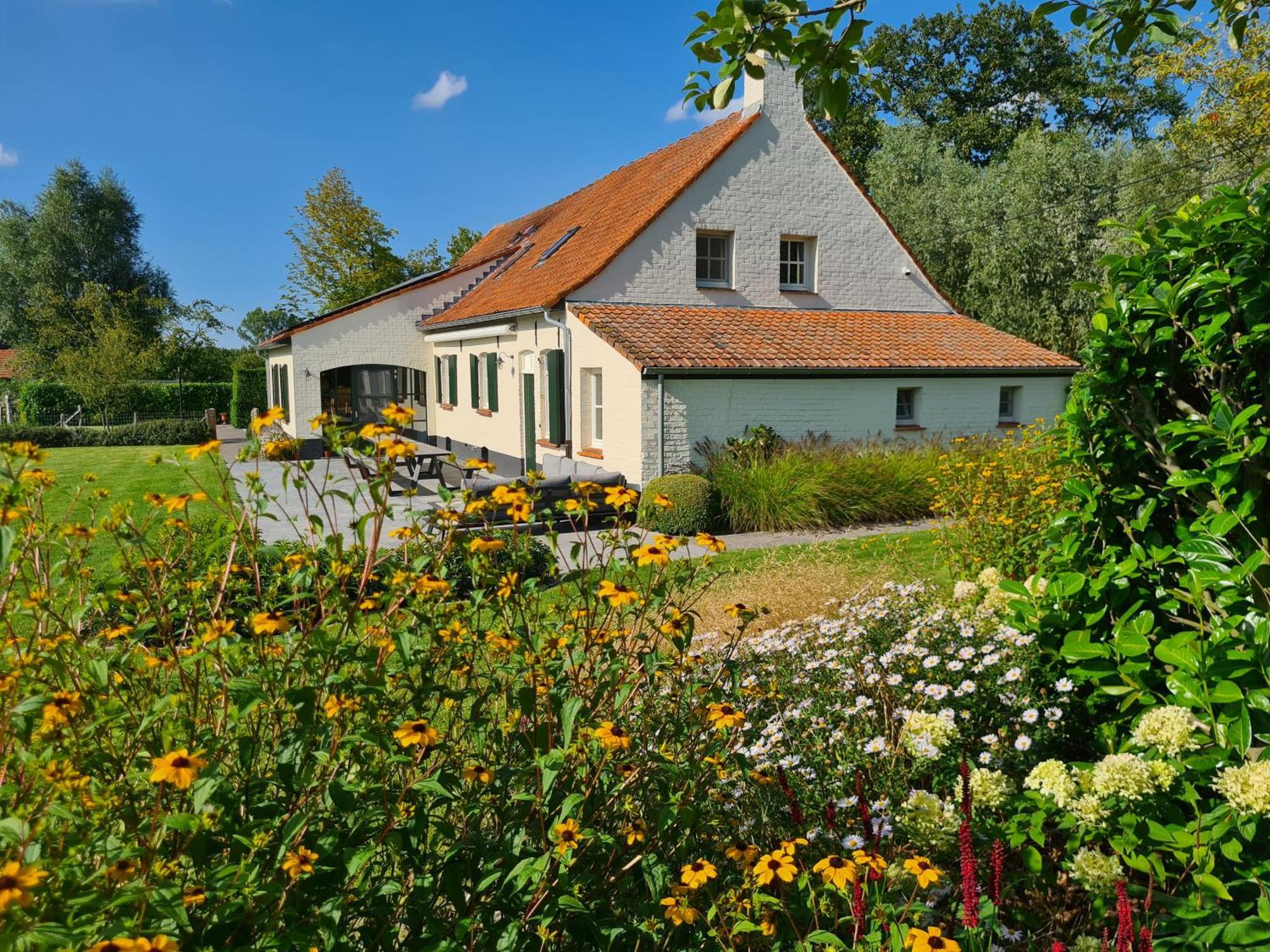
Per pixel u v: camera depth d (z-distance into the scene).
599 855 2.27
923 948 1.73
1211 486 2.68
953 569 7.75
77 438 27.97
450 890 2.06
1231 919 2.16
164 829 1.63
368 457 2.29
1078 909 2.65
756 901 2.16
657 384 13.34
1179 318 2.78
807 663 4.13
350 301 34.38
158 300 37.09
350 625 2.14
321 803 1.91
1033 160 23.95
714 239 16.25
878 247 17.38
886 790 2.98
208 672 2.12
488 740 2.41
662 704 2.77
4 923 1.29
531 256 20.78
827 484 12.62
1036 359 16.53
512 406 18.25
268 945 1.62
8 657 1.82
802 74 3.30
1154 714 2.51
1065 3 3.51
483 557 2.47
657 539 2.64
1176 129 20.08
